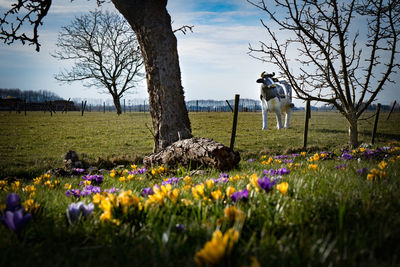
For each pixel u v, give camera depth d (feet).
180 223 5.45
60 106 194.49
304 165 17.80
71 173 22.33
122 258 3.98
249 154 35.22
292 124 83.82
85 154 37.55
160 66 25.31
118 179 16.60
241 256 3.78
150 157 23.43
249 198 6.42
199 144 20.43
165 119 25.57
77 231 5.16
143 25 25.00
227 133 61.57
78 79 146.61
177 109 25.85
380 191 7.27
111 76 145.89
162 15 25.45
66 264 3.84
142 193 7.62
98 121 95.76
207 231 4.60
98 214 6.04
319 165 16.28
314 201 6.29
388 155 19.20
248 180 9.96
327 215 5.65
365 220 5.38
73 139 54.80
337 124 84.23
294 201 6.29
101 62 144.15
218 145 19.75
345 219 5.38
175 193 6.39
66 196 9.48
